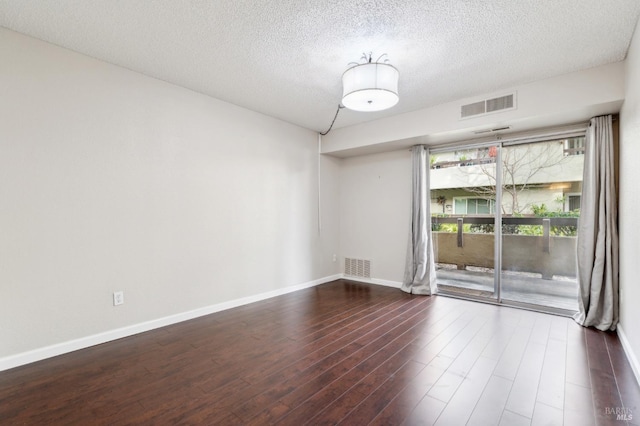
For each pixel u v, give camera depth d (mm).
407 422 1674
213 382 2080
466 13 2074
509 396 1911
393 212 4816
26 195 2336
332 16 2113
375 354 2492
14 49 2285
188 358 2428
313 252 4891
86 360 2389
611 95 2758
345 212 5355
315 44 2473
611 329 2943
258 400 1878
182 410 1783
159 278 3098
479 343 2693
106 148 2744
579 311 3191
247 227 3930
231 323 3209
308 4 1988
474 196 4156
